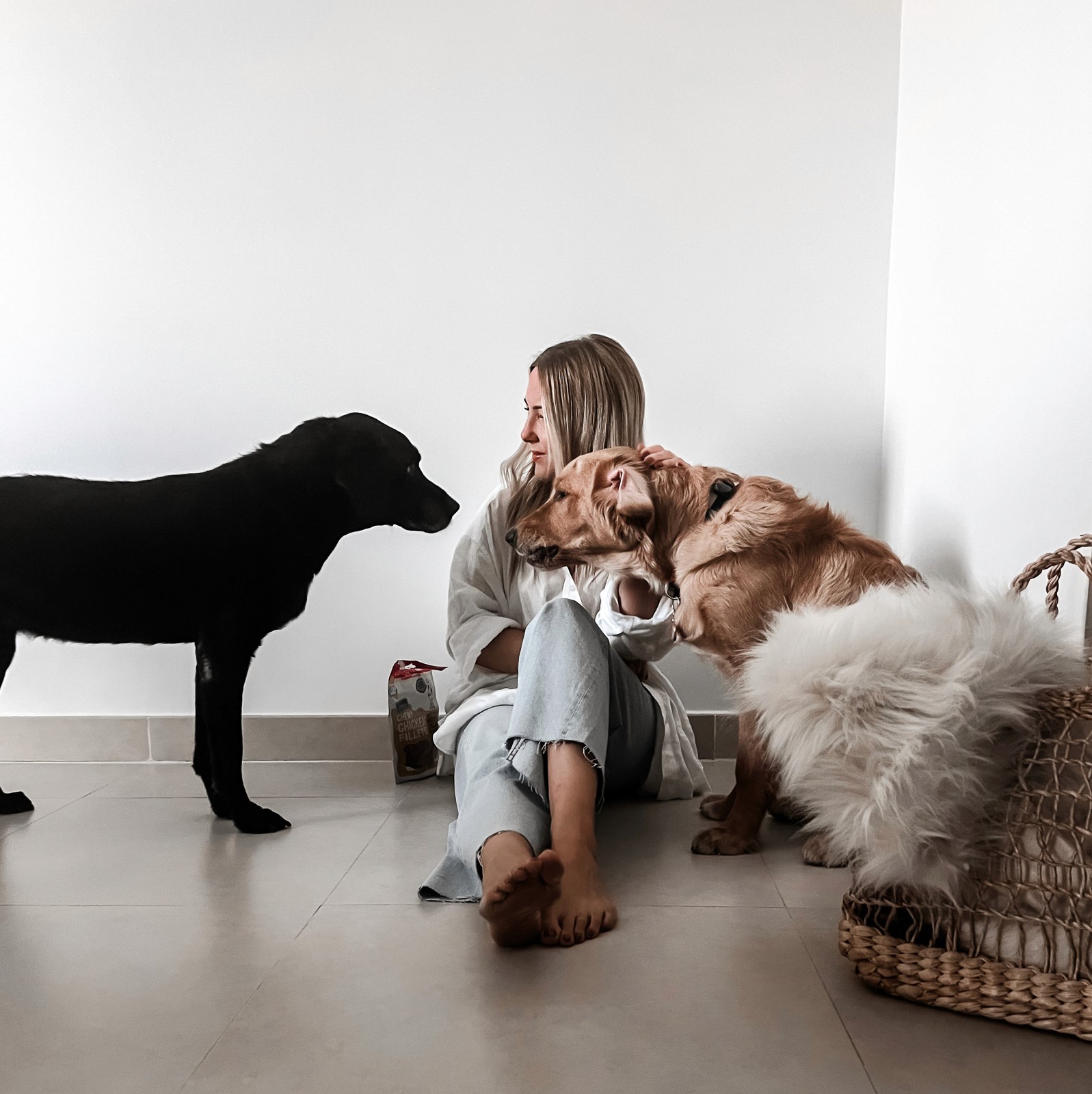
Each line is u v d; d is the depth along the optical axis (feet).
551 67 7.94
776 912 4.50
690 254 7.93
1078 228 4.42
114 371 8.12
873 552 5.21
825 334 7.91
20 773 7.73
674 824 6.02
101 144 8.06
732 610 5.23
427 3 7.98
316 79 8.02
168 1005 3.60
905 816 3.36
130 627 6.41
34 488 6.40
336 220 8.04
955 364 6.15
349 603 8.11
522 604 6.74
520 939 4.06
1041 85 4.89
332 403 8.09
